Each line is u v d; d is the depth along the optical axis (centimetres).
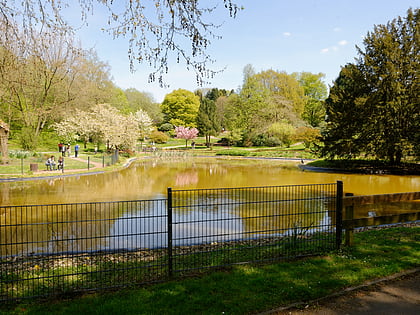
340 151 2152
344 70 2220
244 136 4941
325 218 796
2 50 616
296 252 494
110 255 515
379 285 374
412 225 698
